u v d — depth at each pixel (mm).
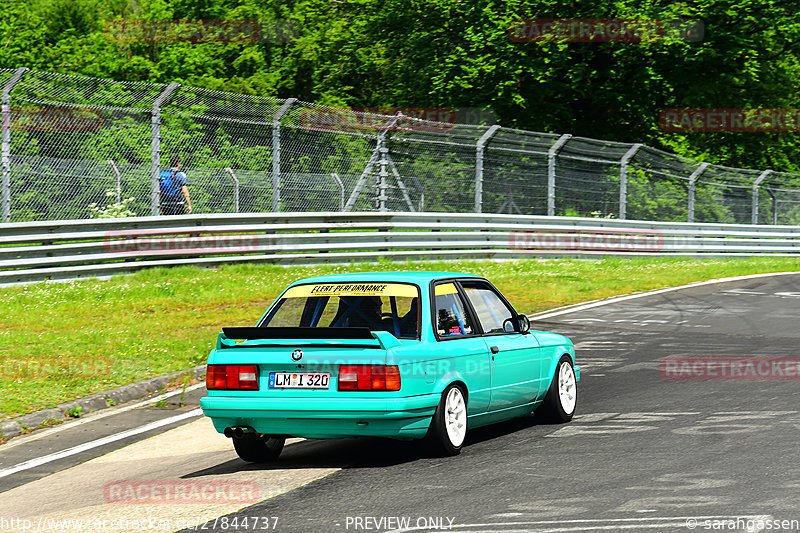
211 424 23172
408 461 18172
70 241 45625
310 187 55125
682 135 101062
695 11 88500
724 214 77000
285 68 97812
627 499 14758
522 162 64875
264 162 53219
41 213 45156
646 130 95500
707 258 71000
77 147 47219
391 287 19297
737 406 22562
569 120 89625
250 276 48188
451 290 19859
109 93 47000
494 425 22000
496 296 21688
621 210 68938
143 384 27016
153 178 48344
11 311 37656
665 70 93125
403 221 59406
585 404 23812
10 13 93438
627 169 69500
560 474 16562
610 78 90875
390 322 18828
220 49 96688
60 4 103562
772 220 81500
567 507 14406
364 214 56031
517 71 81812
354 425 17438
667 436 19531
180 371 28516
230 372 18203
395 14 91375
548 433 20531
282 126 53250
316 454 19641
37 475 19078
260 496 15945
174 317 38281
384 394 17266
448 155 61656
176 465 19250
